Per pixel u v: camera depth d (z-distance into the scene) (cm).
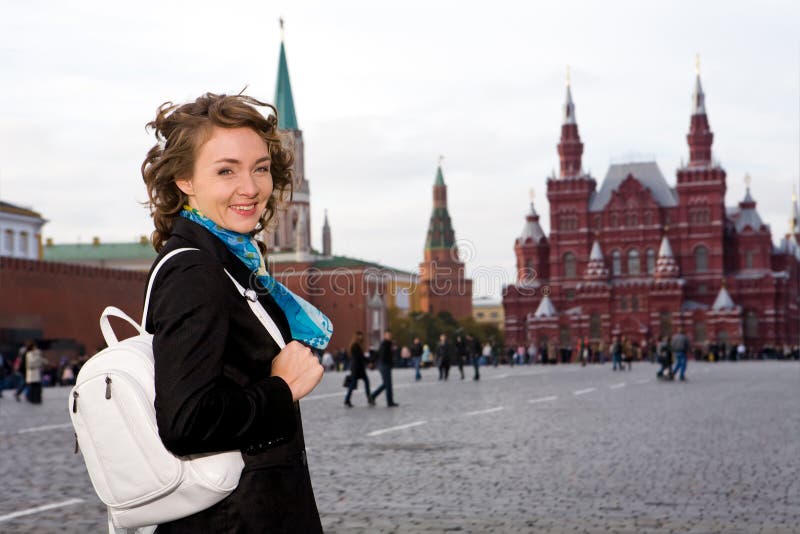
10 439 1891
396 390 3803
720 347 12231
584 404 2767
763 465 1373
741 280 13975
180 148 314
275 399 291
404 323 14788
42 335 7244
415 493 1149
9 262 6994
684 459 1447
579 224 14400
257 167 322
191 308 287
